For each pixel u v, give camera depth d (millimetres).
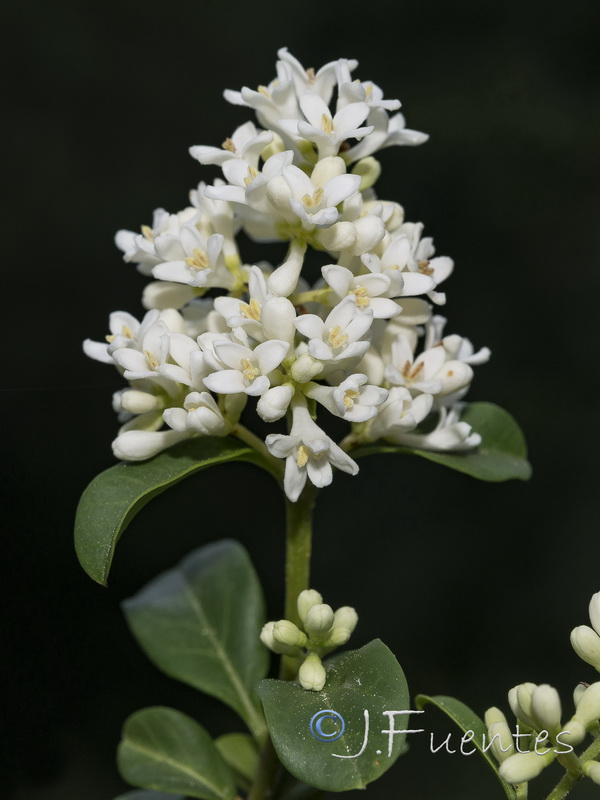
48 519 313
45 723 288
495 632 334
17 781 285
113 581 314
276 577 327
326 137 183
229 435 190
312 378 179
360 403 180
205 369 180
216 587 218
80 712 290
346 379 178
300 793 196
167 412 181
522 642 332
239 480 333
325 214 177
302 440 177
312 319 177
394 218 190
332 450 177
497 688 322
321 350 175
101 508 181
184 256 187
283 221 185
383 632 330
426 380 191
